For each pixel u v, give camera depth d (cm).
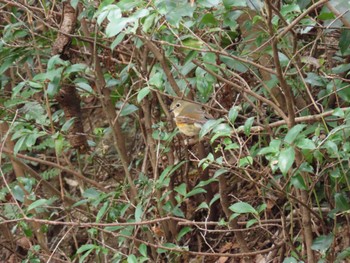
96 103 824
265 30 436
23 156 574
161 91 461
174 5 399
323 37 545
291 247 457
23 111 584
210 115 516
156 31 439
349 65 488
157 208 538
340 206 436
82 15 540
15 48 570
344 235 503
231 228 514
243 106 524
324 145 381
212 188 612
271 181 436
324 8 444
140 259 472
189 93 530
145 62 543
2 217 581
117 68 623
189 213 612
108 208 532
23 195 514
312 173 460
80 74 585
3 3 594
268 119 509
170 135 525
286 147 370
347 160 422
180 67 512
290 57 461
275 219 527
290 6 411
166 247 475
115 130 573
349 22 433
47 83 554
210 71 437
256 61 485
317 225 510
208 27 471
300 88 496
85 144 586
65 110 566
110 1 400
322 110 475
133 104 590
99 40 573
